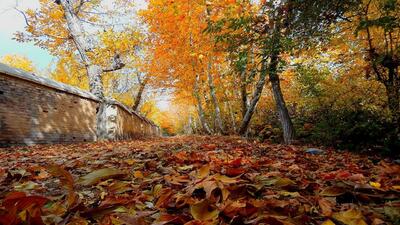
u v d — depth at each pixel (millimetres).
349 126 7633
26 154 6219
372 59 7406
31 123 10609
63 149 7891
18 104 9953
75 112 13953
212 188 1733
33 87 10797
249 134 15250
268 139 11867
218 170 2658
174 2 15031
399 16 6281
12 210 1194
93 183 2252
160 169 3053
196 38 16703
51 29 19422
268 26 6672
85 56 17312
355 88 8797
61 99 12711
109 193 2033
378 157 6160
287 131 9148
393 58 6949
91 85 17109
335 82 9367
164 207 1671
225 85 17672
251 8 8453
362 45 8172
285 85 13492
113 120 16797
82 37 17344
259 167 3168
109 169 2523
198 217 1360
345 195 1934
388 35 7613
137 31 18266
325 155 5742
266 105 16094
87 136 15125
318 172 3021
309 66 9508
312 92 9375
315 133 8945
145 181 2416
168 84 24938
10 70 9539
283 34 6633
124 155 4984
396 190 1995
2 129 9164
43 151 7164
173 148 6504
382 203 1837
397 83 7102
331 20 6074
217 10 9750
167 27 17922
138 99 29078
